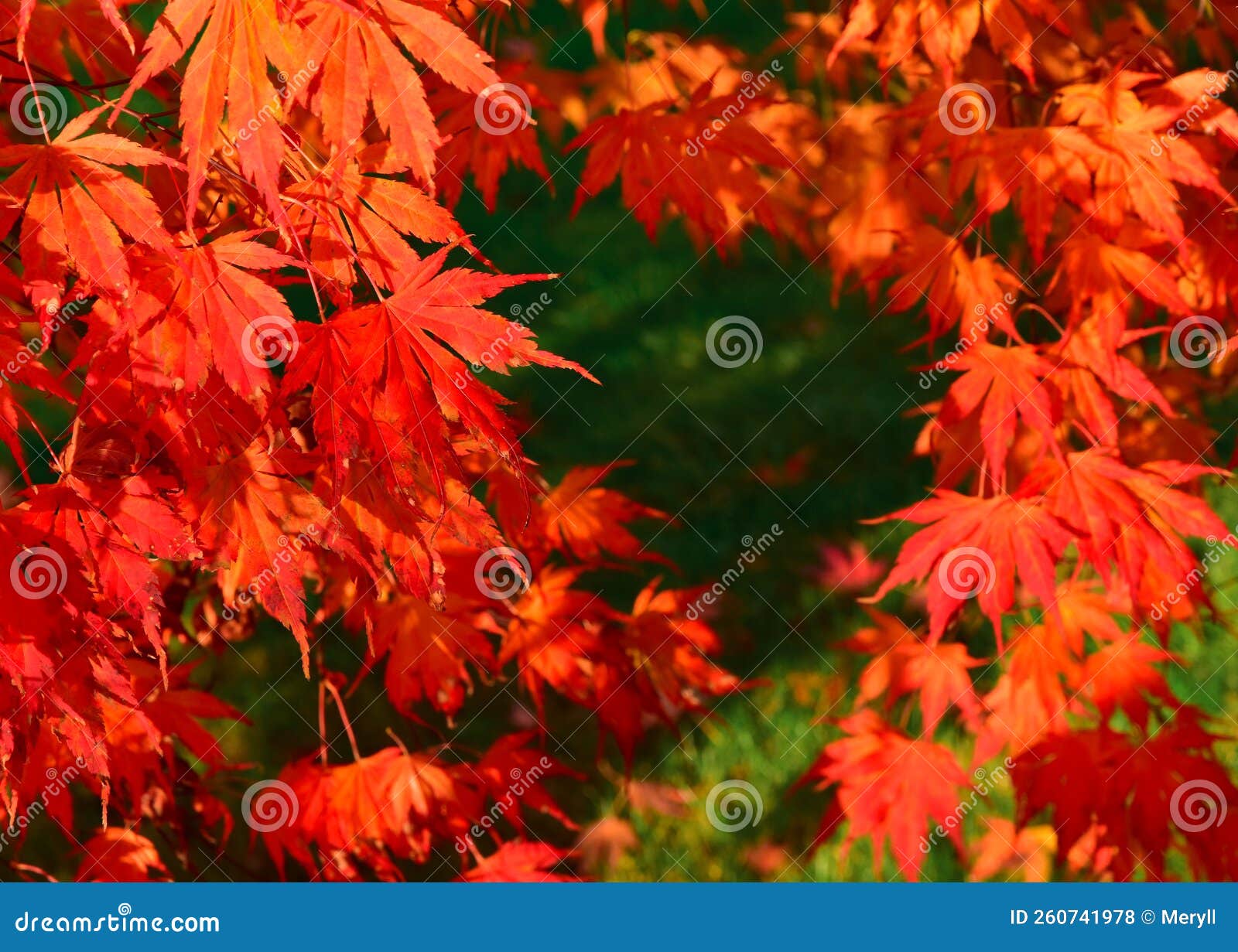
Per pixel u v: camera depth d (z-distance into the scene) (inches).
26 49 80.8
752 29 96.8
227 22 78.7
